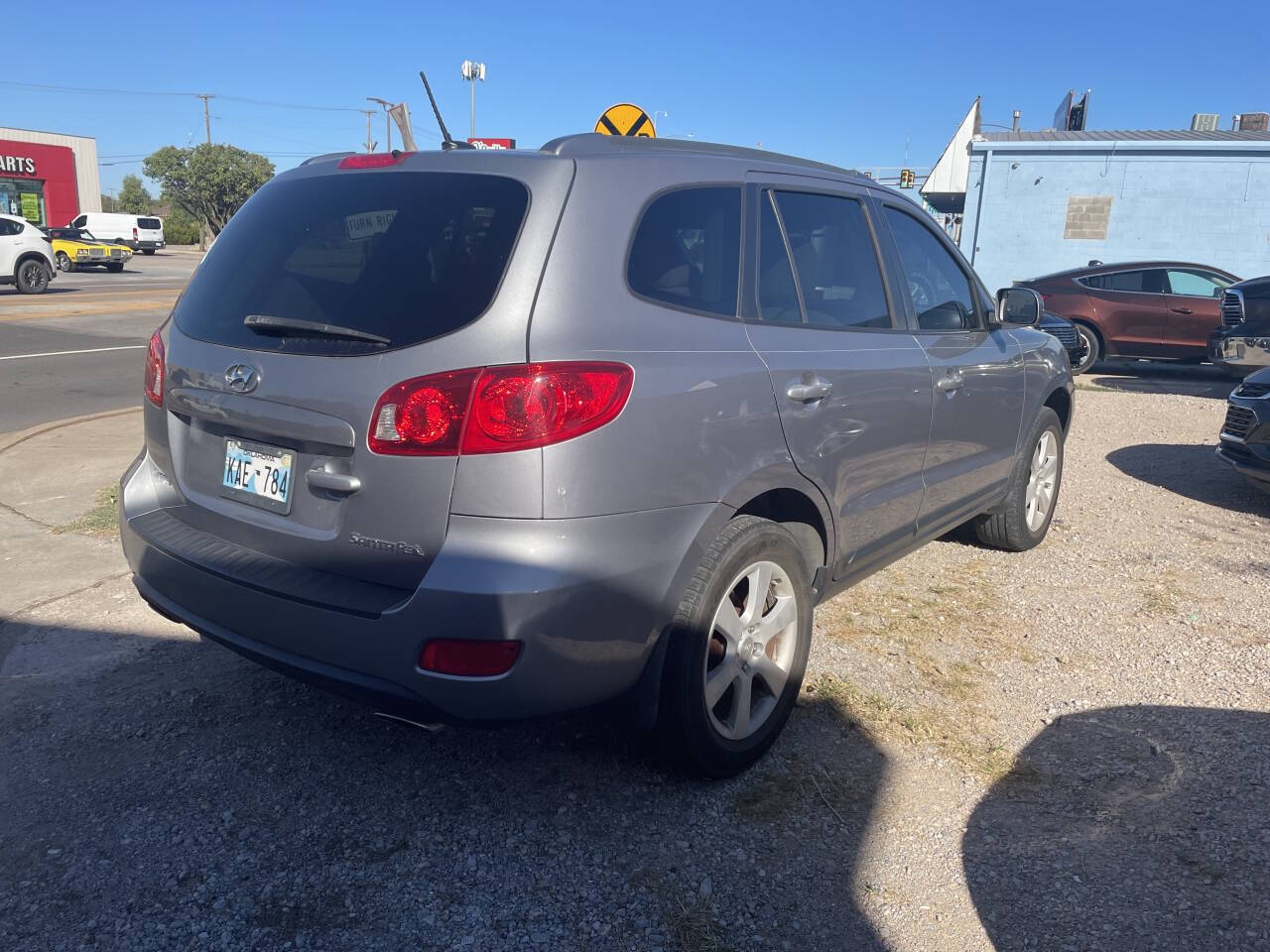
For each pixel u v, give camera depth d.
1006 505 4.93
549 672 2.38
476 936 2.35
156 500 3.11
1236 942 2.36
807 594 3.18
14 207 45.41
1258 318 10.39
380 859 2.62
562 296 2.44
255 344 2.68
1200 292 12.66
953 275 4.29
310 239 2.76
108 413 8.77
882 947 2.35
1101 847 2.72
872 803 2.91
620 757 3.13
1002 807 2.91
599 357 2.44
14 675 3.58
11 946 2.28
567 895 2.50
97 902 2.43
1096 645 4.05
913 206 4.10
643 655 2.60
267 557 2.67
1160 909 2.47
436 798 2.89
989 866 2.64
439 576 2.30
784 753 3.18
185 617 2.84
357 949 2.31
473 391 2.31
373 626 2.38
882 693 3.57
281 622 2.55
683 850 2.68
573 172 2.60
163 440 3.05
